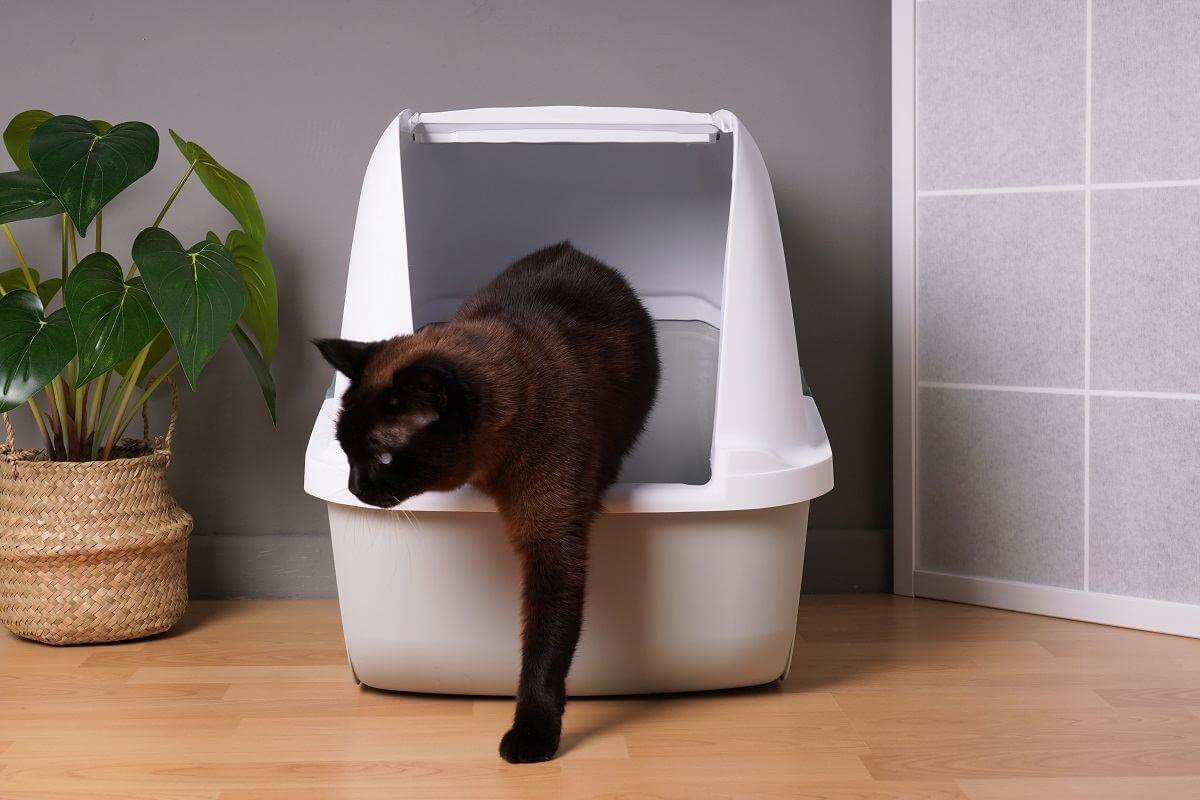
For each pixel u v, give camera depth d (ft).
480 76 6.84
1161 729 4.65
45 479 5.77
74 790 4.07
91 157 5.13
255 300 6.33
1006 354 6.49
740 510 4.74
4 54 6.65
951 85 6.52
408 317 4.91
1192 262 5.83
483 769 4.26
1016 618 6.41
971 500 6.70
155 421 6.89
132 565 5.86
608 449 4.62
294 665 5.58
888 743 4.51
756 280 4.97
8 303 5.41
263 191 6.81
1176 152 5.83
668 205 6.14
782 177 6.93
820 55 6.87
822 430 5.36
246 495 6.93
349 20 6.75
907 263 6.74
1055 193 6.24
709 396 6.08
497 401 3.99
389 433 3.91
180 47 6.71
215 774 4.21
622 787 4.09
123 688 5.21
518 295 4.86
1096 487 6.25
